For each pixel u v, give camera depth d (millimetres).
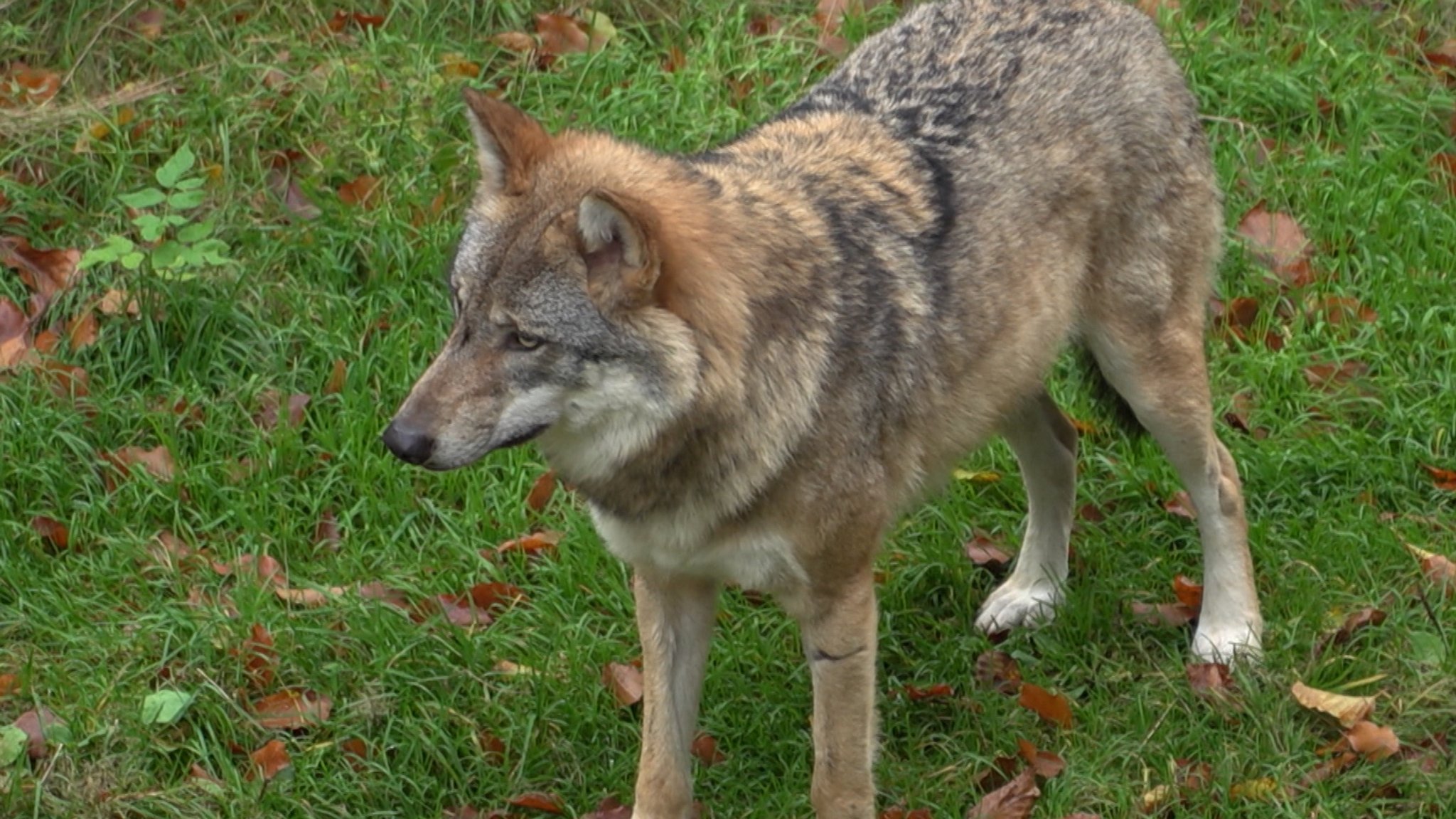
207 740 7484
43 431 8781
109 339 9320
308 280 9773
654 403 5977
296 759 7324
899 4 11844
